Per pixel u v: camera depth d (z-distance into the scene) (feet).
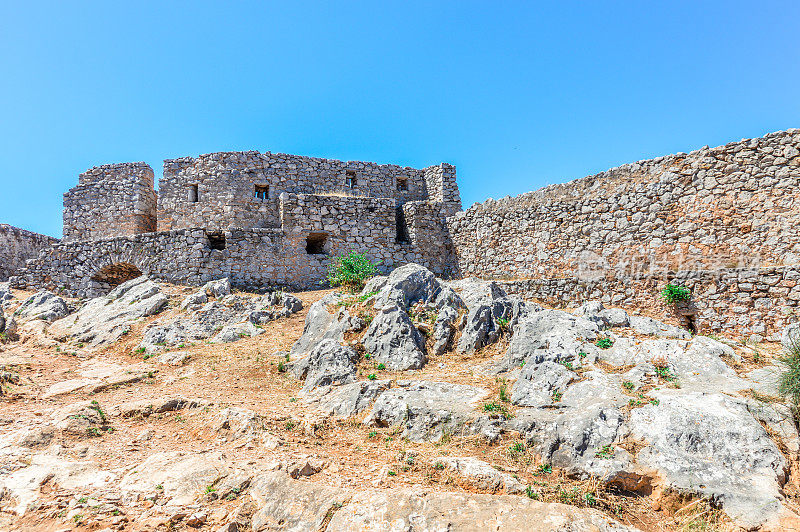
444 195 88.12
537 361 30.40
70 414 26.53
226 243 66.23
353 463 22.54
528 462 22.07
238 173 79.15
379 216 75.36
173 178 81.56
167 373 38.63
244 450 23.61
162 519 17.22
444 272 77.10
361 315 41.60
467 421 25.11
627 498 19.90
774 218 46.65
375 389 30.25
